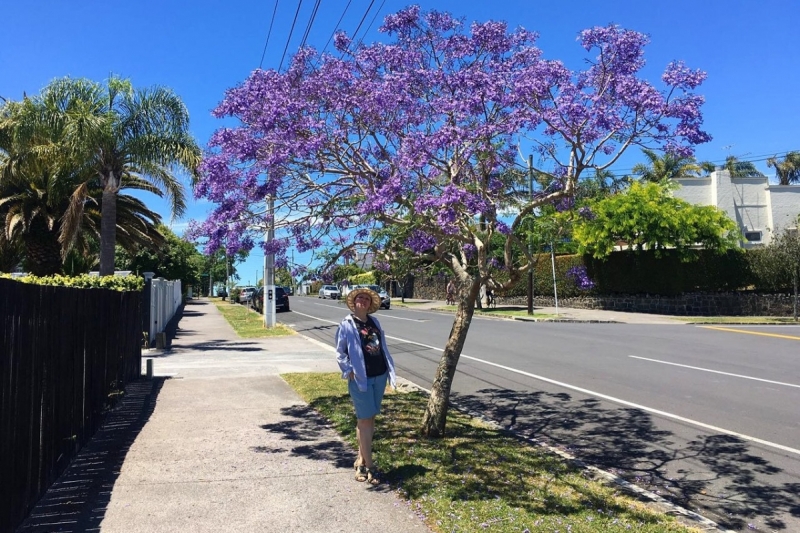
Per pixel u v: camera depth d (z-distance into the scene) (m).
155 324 19.39
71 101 14.86
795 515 4.92
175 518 4.46
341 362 5.33
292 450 6.22
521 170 6.93
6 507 3.89
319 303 49.38
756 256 27.83
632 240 28.56
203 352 15.25
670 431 7.43
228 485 5.17
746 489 5.49
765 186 36.34
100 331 7.22
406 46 6.99
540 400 9.23
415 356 14.56
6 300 3.88
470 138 5.95
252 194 6.56
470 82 6.19
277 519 4.45
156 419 7.61
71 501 4.78
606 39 6.31
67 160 15.11
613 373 11.68
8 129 15.56
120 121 15.27
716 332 20.17
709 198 36.41
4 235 19.98
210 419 7.61
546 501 4.79
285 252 6.75
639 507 4.75
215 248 6.71
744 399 9.27
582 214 7.48
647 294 30.03
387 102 6.38
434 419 6.64
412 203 5.83
